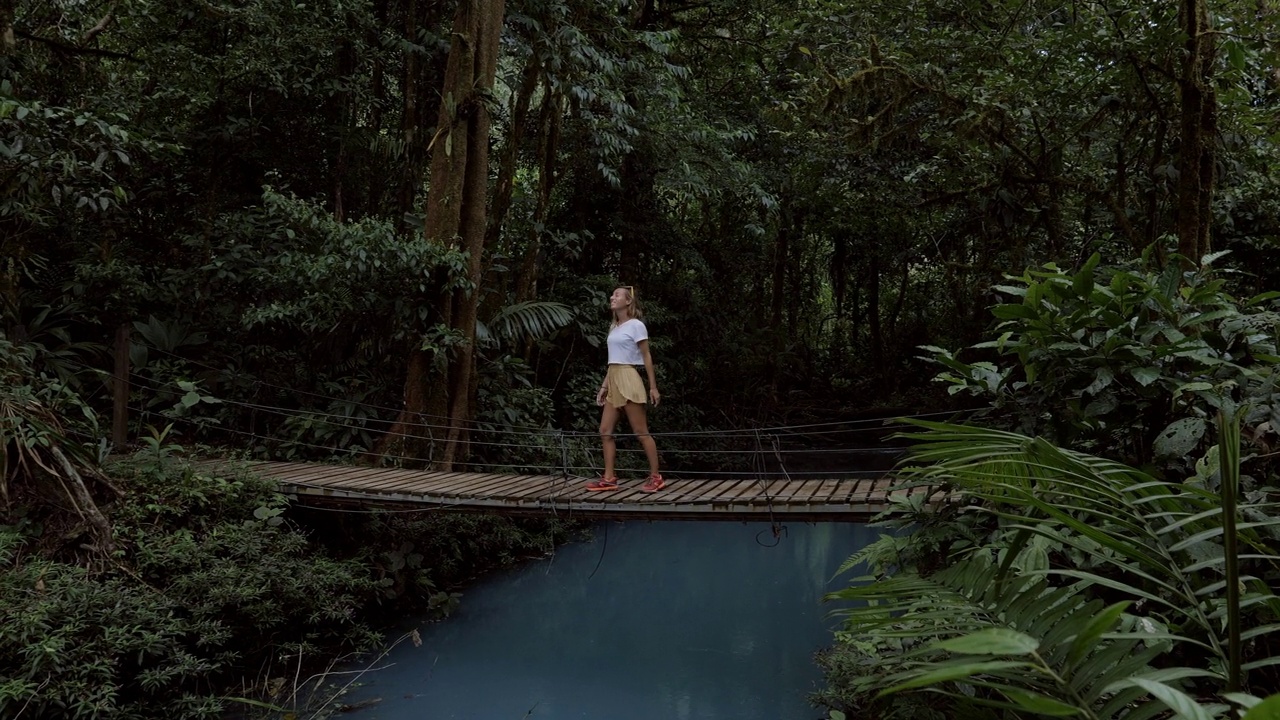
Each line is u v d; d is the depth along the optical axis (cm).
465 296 789
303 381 838
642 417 602
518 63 1020
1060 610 193
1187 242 464
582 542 990
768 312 2038
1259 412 301
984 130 668
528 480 659
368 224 732
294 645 518
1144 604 299
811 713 479
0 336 547
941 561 385
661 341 1302
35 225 630
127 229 851
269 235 821
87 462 519
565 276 1217
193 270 812
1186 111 469
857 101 826
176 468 577
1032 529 216
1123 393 351
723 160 1141
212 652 479
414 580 682
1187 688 249
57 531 475
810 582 815
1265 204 689
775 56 1199
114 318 782
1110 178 743
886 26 905
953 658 213
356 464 756
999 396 394
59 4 656
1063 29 658
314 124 906
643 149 1142
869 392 1919
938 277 2011
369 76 961
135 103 723
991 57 703
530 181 1282
